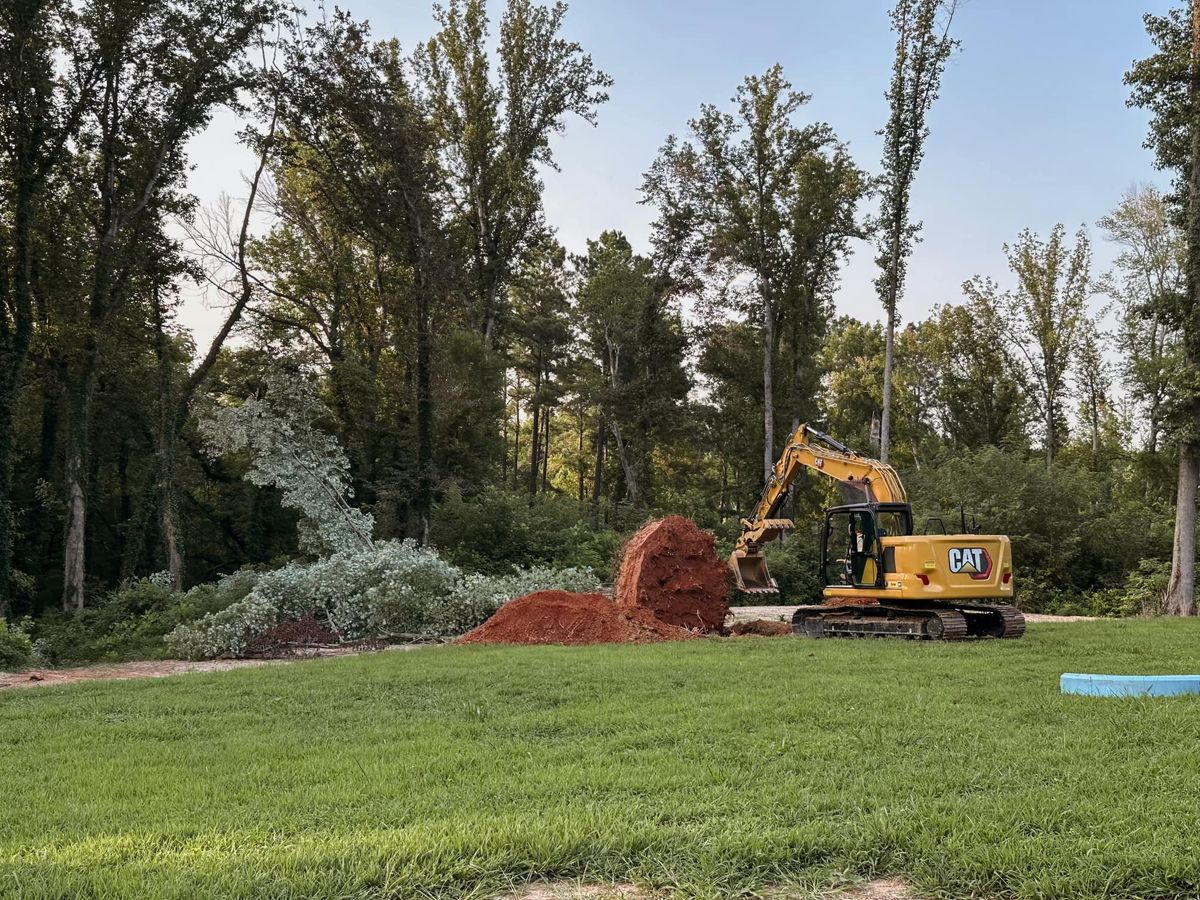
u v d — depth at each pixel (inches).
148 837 170.1
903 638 565.9
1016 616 562.9
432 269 1181.7
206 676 434.9
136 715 330.3
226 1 1055.6
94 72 1003.3
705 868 148.0
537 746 251.6
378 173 1182.3
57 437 1295.5
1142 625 650.8
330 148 1193.4
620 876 149.6
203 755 252.2
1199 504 1083.3
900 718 275.1
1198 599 944.3
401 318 1326.3
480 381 1392.7
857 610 616.1
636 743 252.2
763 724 272.7
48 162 962.1
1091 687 321.7
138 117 1043.3
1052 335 1716.3
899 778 203.2
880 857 154.9
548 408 2418.8
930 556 554.9
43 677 516.4
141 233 1066.1
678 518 687.1
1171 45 877.2
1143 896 138.1
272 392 864.9
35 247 1016.9
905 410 2263.8
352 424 1337.4
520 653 499.2
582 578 792.9
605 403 1716.3
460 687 373.1
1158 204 1530.5
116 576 1371.8
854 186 1496.1
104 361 1056.2
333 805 192.9
